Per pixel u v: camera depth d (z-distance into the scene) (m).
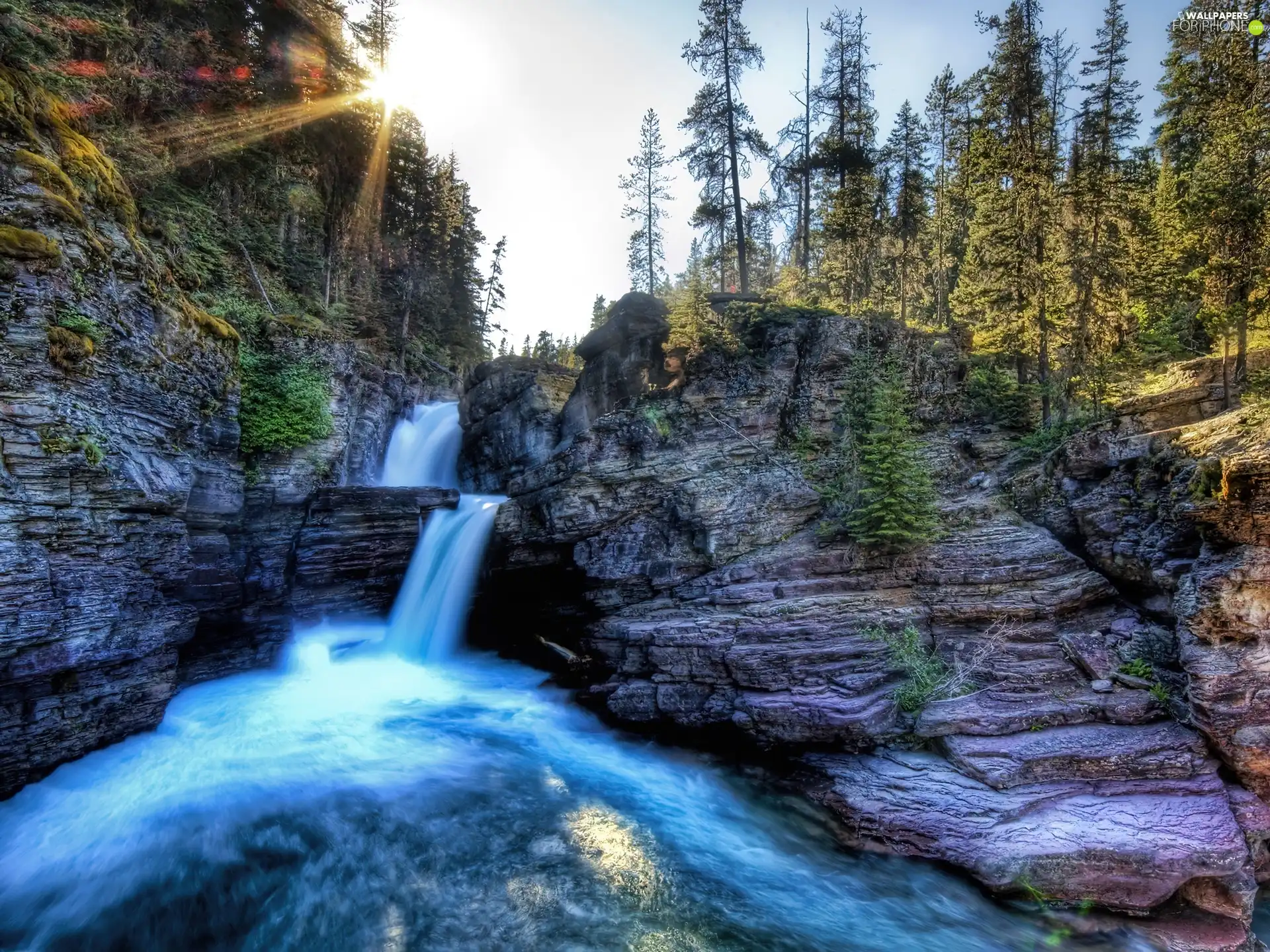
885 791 10.23
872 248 27.33
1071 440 14.13
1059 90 34.56
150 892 8.47
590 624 16.89
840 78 31.44
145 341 12.29
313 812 10.56
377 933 7.93
